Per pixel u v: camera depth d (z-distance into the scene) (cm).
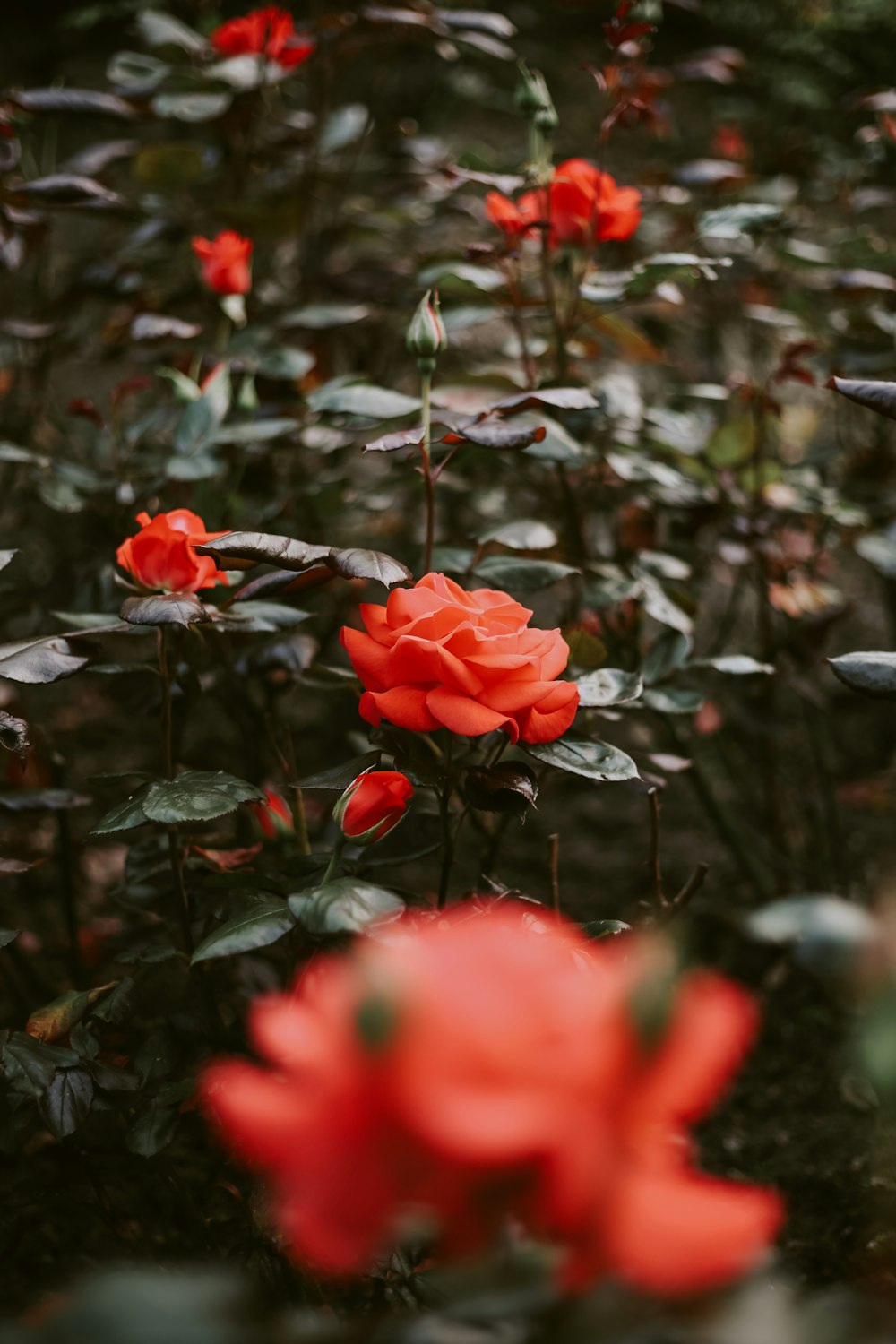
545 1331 84
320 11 179
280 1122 81
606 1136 76
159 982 154
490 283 150
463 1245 80
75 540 183
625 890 173
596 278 146
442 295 165
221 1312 85
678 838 185
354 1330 90
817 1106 150
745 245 192
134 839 173
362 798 110
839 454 171
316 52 182
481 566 132
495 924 102
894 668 116
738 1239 76
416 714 110
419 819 134
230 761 178
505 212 143
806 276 204
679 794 195
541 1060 76
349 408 135
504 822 145
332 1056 79
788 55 259
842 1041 155
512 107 332
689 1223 76
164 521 118
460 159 156
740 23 285
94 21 218
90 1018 123
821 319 186
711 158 264
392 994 75
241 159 179
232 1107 81
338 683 138
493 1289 89
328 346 172
